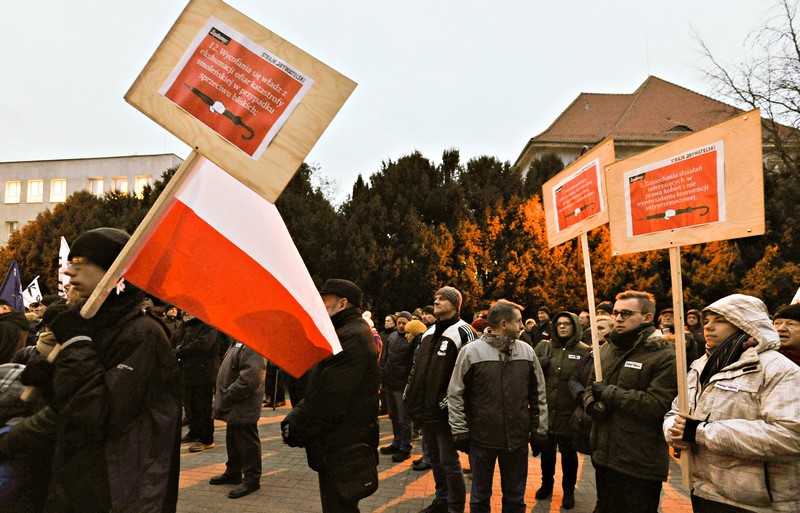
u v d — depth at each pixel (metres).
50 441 2.14
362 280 17.81
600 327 5.04
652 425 3.02
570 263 18.98
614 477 3.11
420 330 6.26
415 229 18.50
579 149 35.09
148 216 1.84
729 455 2.30
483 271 19.09
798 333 3.16
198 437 6.72
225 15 1.96
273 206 2.49
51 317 2.12
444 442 3.91
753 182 2.64
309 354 2.37
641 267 18.47
